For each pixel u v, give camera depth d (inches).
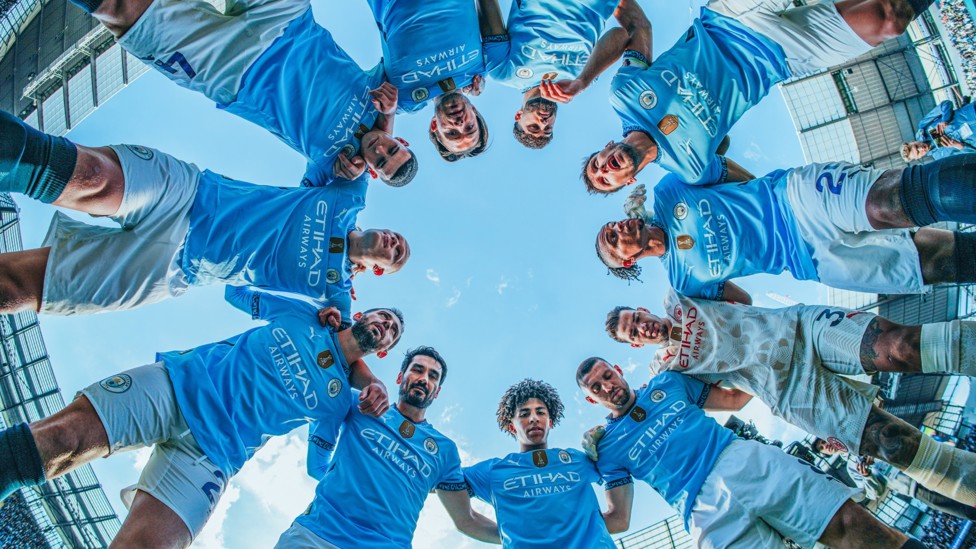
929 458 74.1
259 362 82.0
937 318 124.9
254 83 83.0
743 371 86.7
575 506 86.7
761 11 81.2
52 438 66.7
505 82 99.1
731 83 83.5
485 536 90.4
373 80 91.0
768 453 80.5
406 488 86.1
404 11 88.4
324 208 86.7
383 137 87.6
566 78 97.2
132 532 71.2
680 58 83.9
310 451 90.4
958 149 95.1
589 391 93.5
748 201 84.4
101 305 75.7
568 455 91.6
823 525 75.2
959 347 70.1
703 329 87.7
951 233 73.6
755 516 79.4
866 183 73.7
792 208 81.0
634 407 91.0
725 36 84.2
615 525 88.8
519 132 95.9
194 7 76.4
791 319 83.9
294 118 86.0
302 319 87.4
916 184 68.1
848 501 75.4
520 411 96.3
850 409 79.4
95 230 75.2
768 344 83.7
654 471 87.3
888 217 71.7
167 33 75.5
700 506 83.0
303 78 84.7
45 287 72.1
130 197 72.3
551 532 85.0
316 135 86.7
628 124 86.5
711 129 83.3
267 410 81.8
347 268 88.6
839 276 79.4
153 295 78.9
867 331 76.7
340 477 85.4
